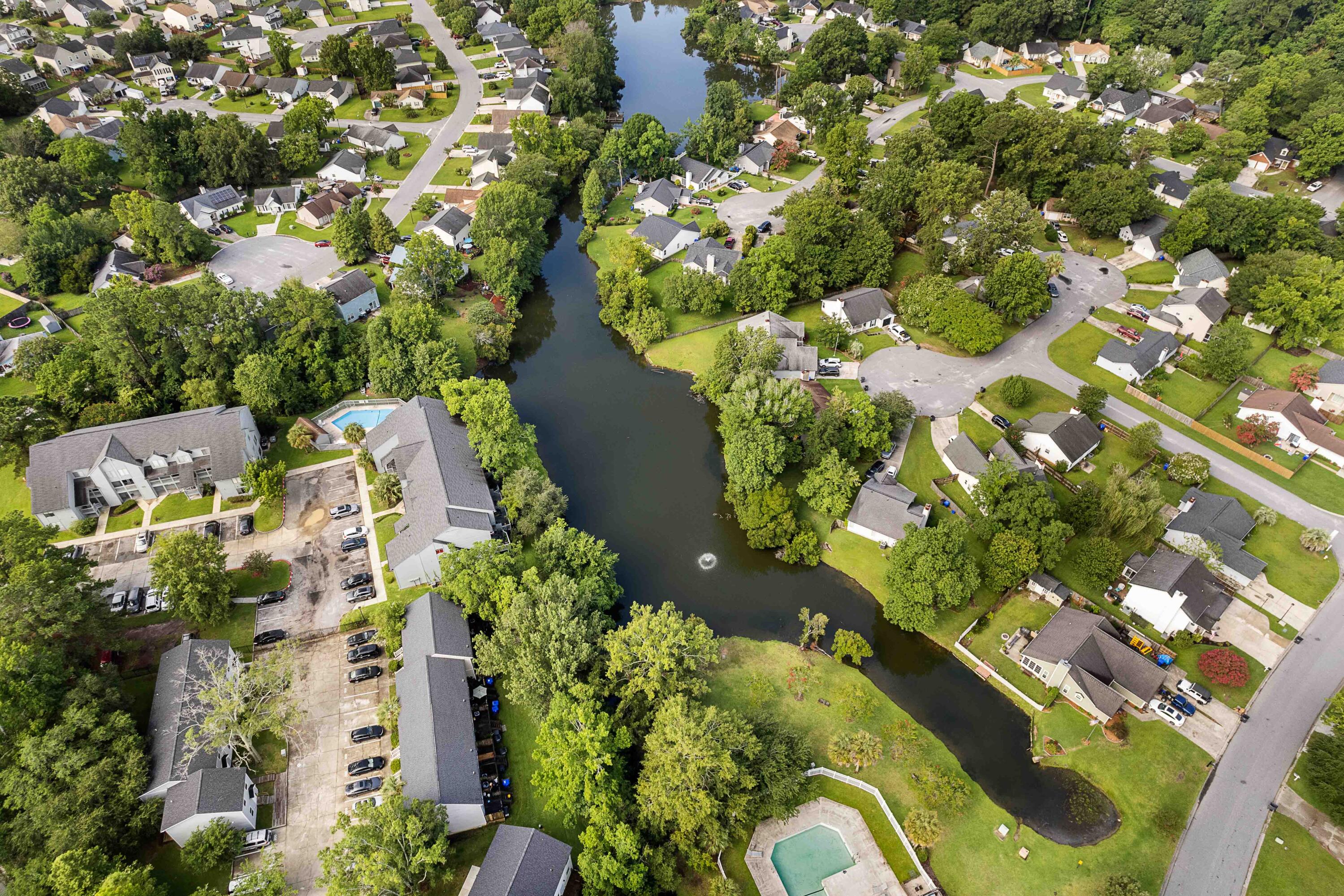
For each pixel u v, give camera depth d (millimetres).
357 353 120438
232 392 112125
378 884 57094
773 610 90062
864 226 137750
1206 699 77438
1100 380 119812
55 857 59312
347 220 147375
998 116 154500
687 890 64562
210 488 102812
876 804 70625
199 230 149250
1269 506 98562
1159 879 65375
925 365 124250
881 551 95312
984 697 80625
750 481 97375
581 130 180750
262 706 72000
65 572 78000
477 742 74562
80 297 139375
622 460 111625
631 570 95250
